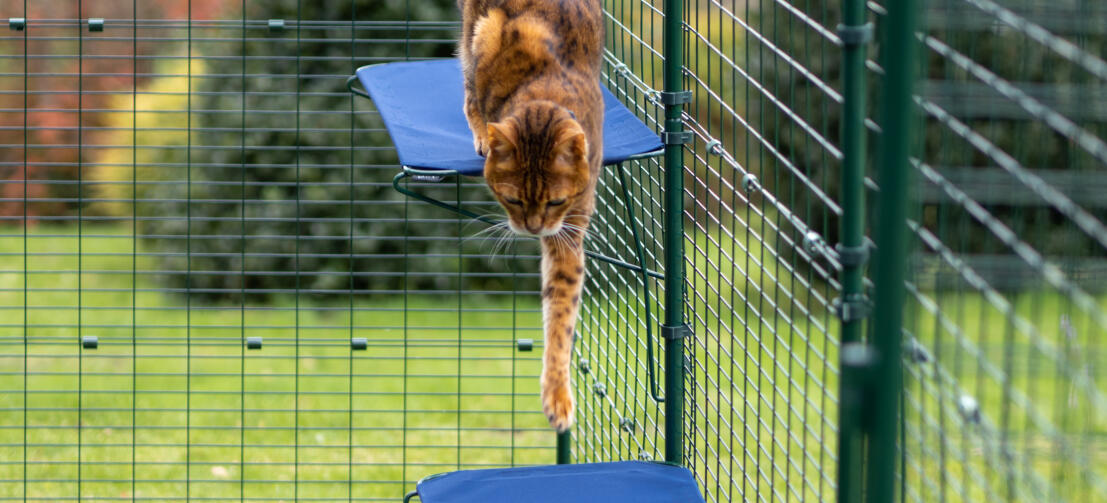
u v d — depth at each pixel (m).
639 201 5.08
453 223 8.92
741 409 6.54
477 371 8.06
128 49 9.66
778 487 5.66
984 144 2.18
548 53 4.10
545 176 3.78
